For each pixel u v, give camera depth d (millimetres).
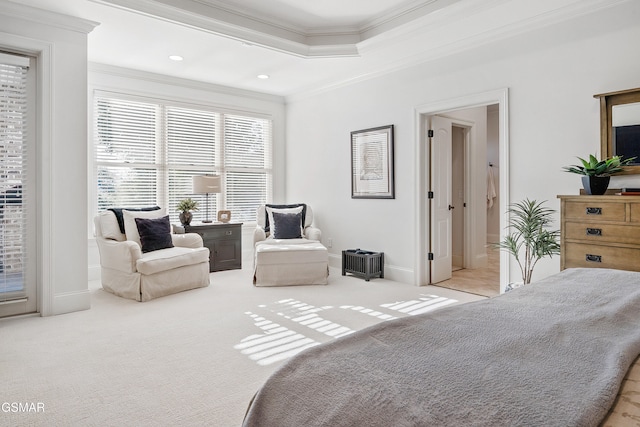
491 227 7812
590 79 3086
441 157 4727
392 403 747
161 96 5164
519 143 3516
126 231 4188
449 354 919
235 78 5301
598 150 3053
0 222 3232
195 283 4266
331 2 3646
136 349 2594
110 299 3842
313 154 5848
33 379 2172
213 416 1818
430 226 4570
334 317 3283
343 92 5316
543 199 3373
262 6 3725
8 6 3098
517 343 967
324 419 776
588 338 993
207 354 2518
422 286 4453
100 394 2014
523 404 702
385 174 4770
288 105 6316
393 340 1020
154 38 3893
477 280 4801
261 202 6203
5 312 3250
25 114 3328
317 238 5059
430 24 3594
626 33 2902
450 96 4051
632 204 2471
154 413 1841
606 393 725
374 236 4973
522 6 3164
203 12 3559
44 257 3316
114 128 4859
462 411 698
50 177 3334
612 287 1488
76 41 3451
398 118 4609
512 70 3551
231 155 5867
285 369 931
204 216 5645
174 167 5340
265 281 4371
